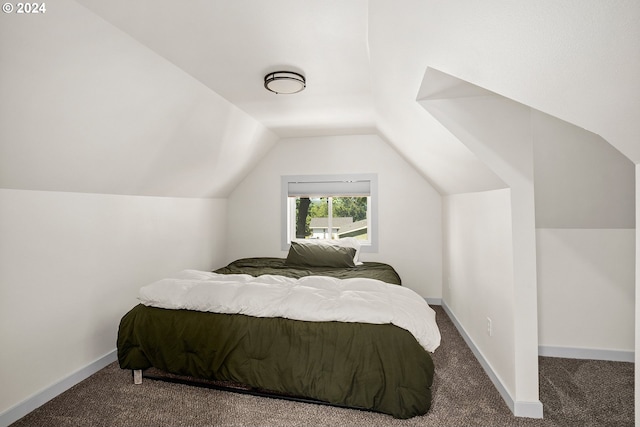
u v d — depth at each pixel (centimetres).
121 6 145
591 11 62
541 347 266
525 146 188
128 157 237
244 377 193
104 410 189
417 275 406
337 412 186
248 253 444
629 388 213
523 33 79
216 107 275
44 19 134
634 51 63
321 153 425
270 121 348
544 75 89
